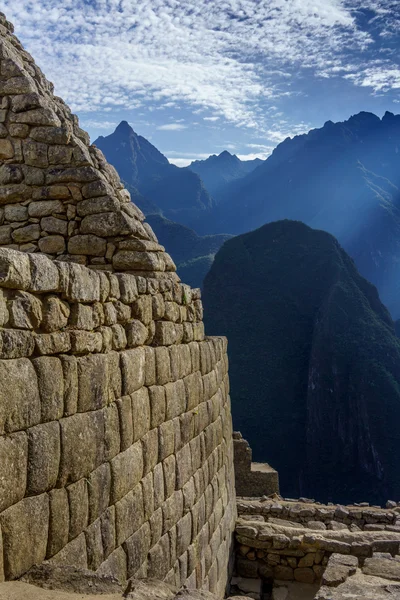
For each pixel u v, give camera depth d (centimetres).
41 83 989
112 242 840
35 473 460
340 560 784
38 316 479
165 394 760
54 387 490
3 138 870
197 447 907
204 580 915
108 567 575
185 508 829
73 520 513
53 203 855
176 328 833
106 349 594
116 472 599
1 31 962
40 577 443
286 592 1138
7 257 447
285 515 1437
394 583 673
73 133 918
